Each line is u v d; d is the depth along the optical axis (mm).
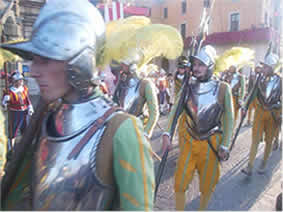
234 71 5344
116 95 2684
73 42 744
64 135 779
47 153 793
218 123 2074
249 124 6094
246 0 9508
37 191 773
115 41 978
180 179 2025
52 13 765
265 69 3270
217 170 2055
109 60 951
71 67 752
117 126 751
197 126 2035
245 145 4570
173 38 1267
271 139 3303
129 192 717
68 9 778
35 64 788
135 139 751
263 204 2559
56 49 732
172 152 4113
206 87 2086
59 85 782
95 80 805
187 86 2143
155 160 3740
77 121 780
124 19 1257
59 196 732
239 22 9703
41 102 887
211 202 2598
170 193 2809
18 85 3840
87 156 735
